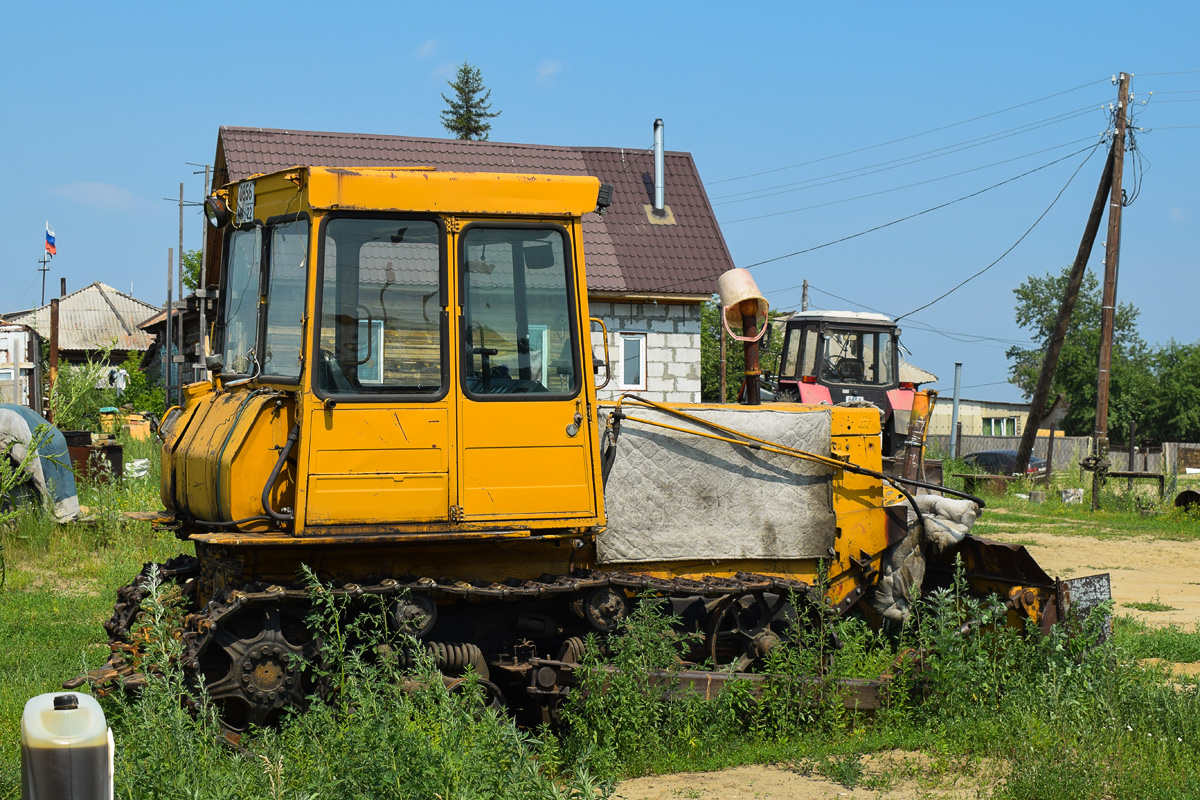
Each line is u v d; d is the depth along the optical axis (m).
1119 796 5.09
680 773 5.50
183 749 4.33
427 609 5.42
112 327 55.09
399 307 5.40
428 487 5.35
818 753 5.74
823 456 6.67
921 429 7.79
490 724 4.65
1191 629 10.14
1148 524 19.98
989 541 7.01
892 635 7.14
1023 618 6.79
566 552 5.99
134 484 14.39
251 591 5.21
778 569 6.60
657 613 5.95
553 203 5.64
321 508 5.18
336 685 5.10
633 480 6.25
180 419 6.45
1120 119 25.11
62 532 11.99
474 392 5.48
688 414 6.39
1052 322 79.31
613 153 25.69
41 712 2.54
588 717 5.60
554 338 5.65
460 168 23.81
